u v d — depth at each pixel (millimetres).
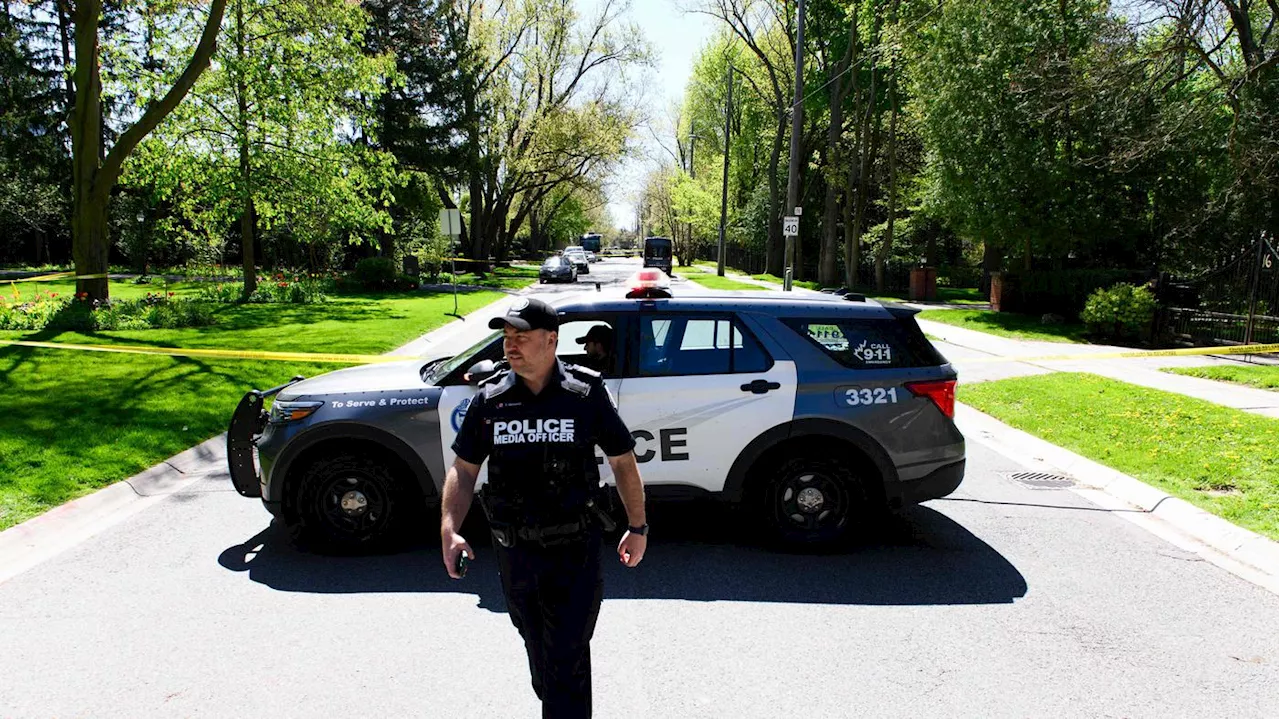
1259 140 15227
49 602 4148
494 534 2682
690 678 3436
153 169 22297
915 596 4316
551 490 2629
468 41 40062
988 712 3180
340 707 3178
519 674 3451
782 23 35250
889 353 5020
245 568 4629
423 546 4988
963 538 5250
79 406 8344
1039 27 18516
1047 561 4844
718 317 4984
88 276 16719
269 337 14562
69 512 5434
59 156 40875
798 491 4957
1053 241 19328
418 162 35625
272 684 3350
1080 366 12398
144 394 9086
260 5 22078
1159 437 7535
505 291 31047
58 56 41719
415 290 29641
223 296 23344
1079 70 16953
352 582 4438
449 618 3996
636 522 2779
